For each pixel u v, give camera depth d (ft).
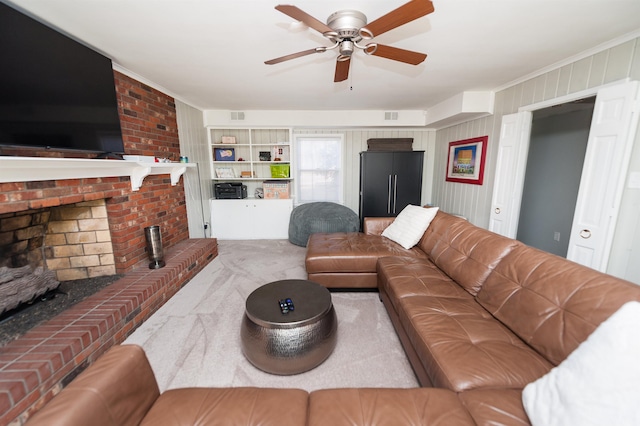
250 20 5.56
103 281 7.23
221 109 14.24
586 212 7.15
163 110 10.21
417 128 15.96
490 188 11.23
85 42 6.45
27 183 5.06
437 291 5.83
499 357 3.73
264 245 13.83
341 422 2.84
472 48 7.01
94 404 2.65
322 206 14.34
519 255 5.05
